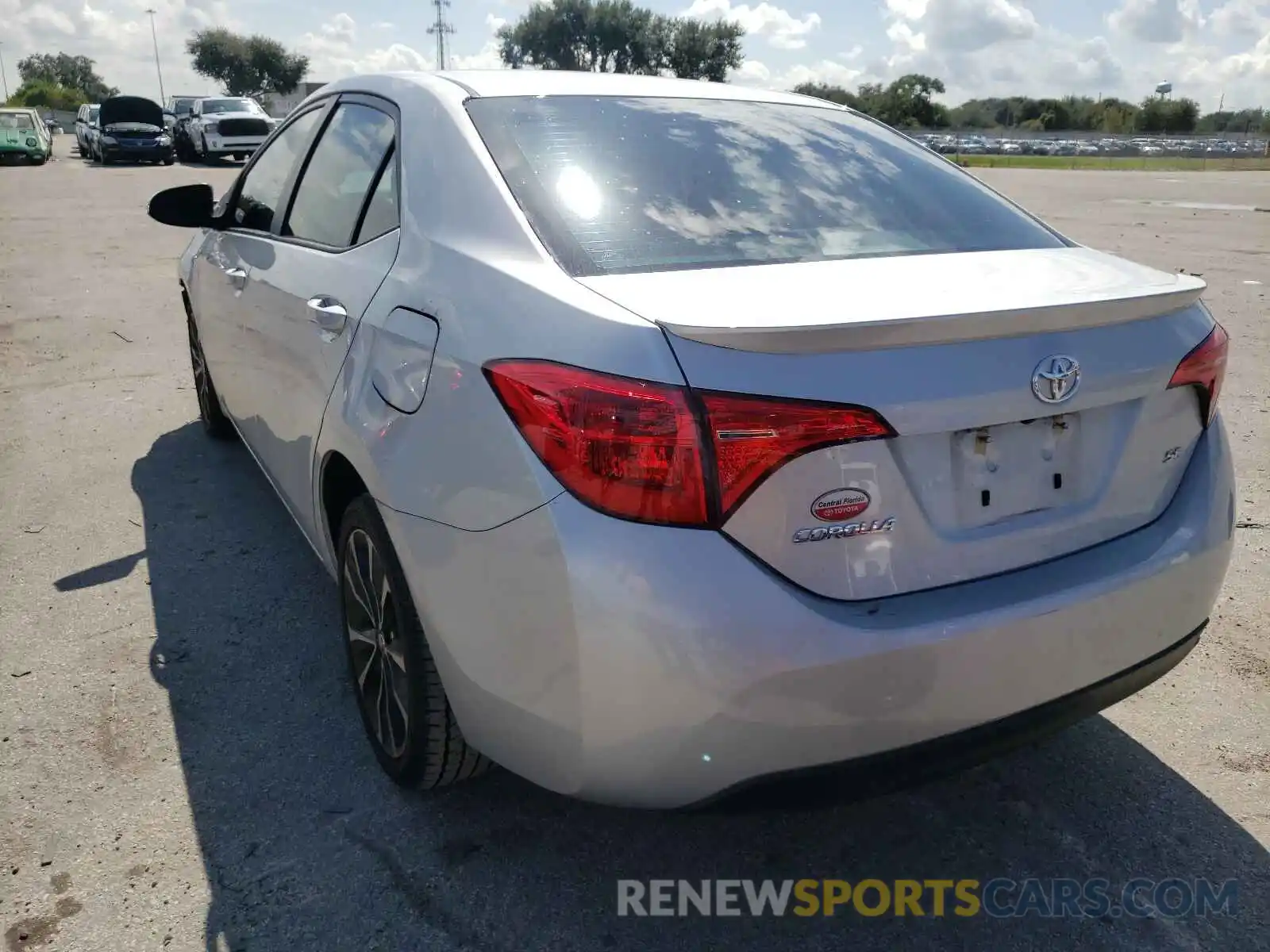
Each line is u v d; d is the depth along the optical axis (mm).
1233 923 2131
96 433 5188
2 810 2422
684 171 2391
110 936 2066
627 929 2111
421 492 2016
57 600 3455
